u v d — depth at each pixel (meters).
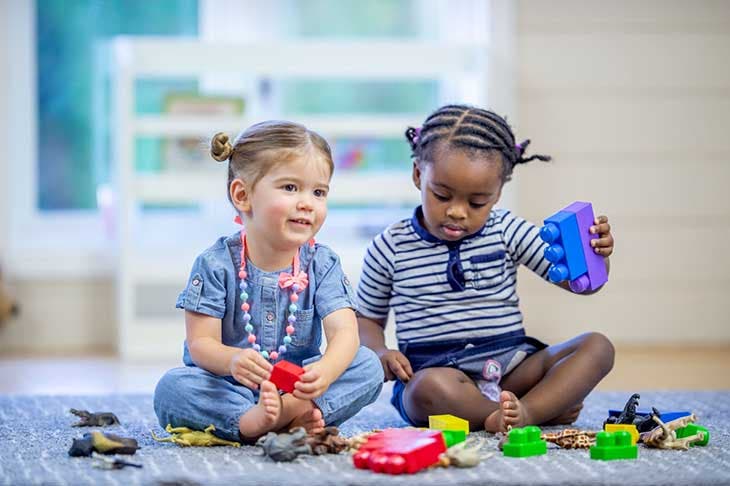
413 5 4.02
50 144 4.03
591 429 1.95
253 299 1.84
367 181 3.73
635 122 3.94
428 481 1.40
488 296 2.06
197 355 1.76
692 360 3.42
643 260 3.97
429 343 2.06
